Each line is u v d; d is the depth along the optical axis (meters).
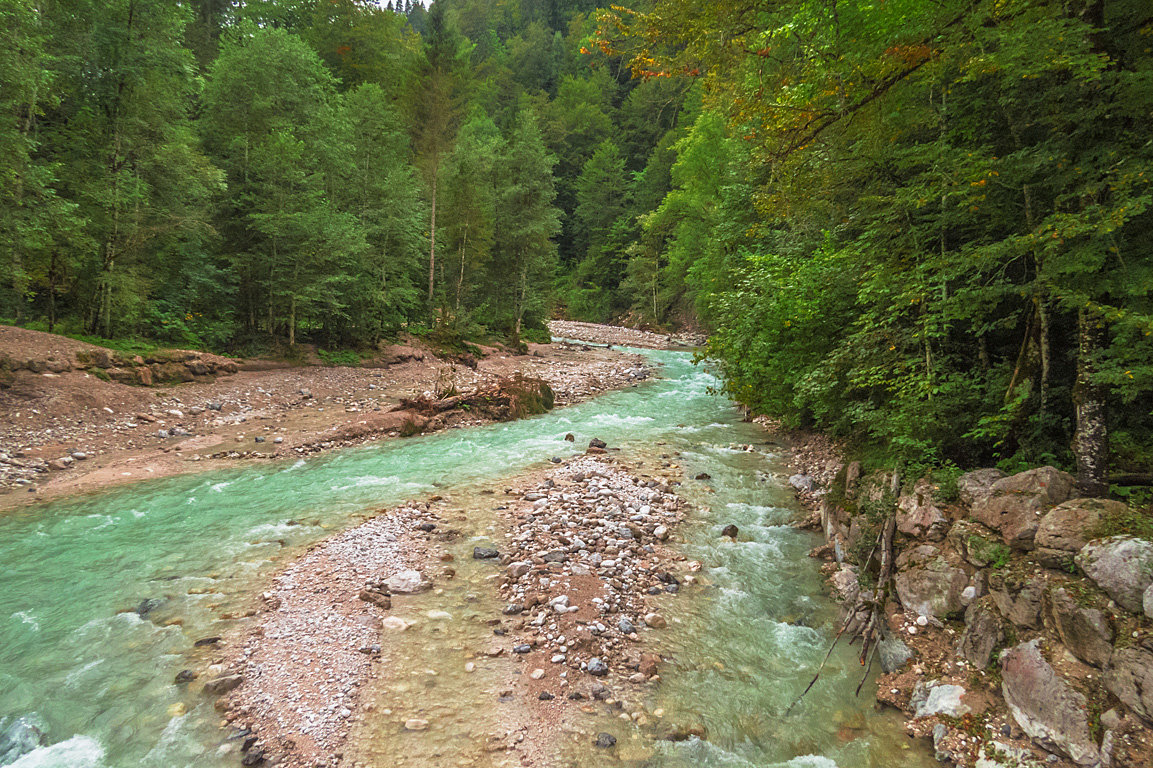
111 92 21.59
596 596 7.74
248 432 17.02
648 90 81.19
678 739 5.35
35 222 17.22
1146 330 5.06
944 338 9.02
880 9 6.59
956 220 7.79
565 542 9.45
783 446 16.12
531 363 33.81
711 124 41.25
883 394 9.52
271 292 26.27
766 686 6.14
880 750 5.23
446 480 12.99
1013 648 5.30
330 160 29.67
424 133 38.75
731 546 9.64
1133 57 6.20
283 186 26.12
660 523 10.58
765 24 7.79
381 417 18.02
